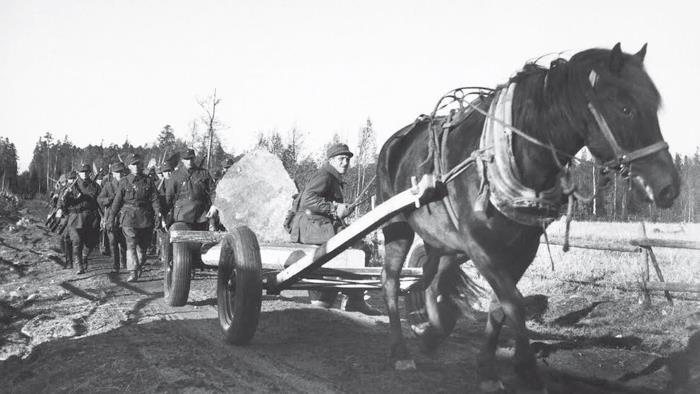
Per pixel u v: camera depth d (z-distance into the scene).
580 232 18.94
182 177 8.62
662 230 20.95
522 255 4.15
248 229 5.84
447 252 4.96
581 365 5.11
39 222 28.73
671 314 7.33
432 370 4.86
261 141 30.70
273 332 6.30
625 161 3.50
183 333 6.21
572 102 3.69
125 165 13.17
